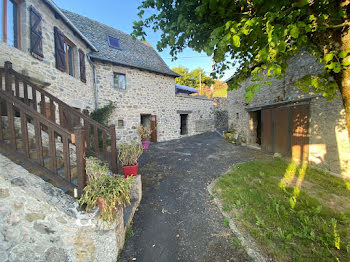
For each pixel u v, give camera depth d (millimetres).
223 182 3740
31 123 3105
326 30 1604
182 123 12477
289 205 2678
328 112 4363
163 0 2035
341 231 2084
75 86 5355
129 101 8195
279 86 6043
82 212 1757
